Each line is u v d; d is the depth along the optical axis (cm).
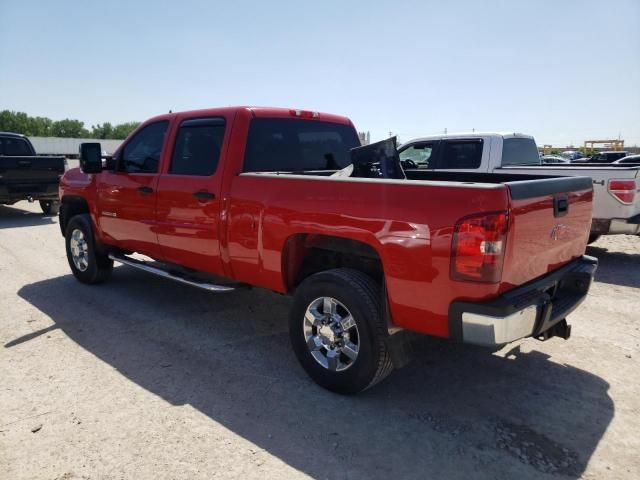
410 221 293
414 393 356
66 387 359
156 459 279
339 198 327
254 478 264
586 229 381
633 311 531
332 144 522
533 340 453
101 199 558
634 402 345
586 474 269
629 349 433
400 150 916
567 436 304
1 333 461
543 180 317
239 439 298
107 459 279
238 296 582
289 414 326
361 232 316
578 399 348
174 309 532
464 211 274
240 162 414
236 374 383
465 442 297
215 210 416
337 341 347
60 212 646
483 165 804
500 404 341
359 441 297
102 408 331
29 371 384
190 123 460
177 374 381
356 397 349
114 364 398
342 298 333
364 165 454
